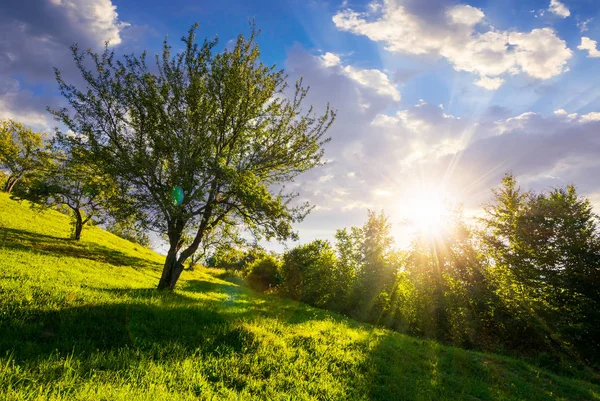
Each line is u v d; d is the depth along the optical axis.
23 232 29.44
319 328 14.53
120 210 17.20
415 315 29.33
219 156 17.58
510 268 25.45
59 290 11.17
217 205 17.75
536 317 21.81
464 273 29.53
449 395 9.33
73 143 16.62
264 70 18.95
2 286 10.36
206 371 7.63
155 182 16.56
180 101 17.19
